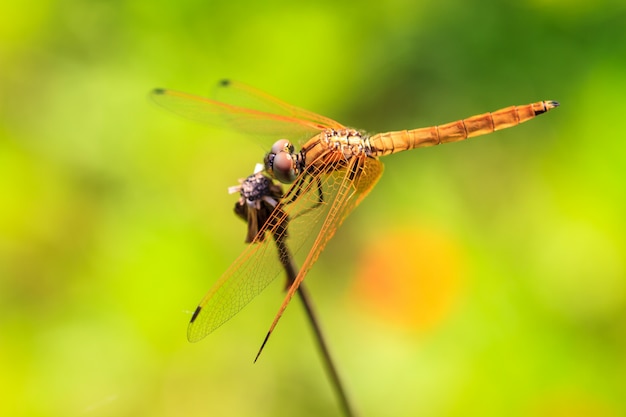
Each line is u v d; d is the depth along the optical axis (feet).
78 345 2.16
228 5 2.19
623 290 2.14
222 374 2.17
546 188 2.17
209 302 1.99
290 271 2.00
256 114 2.06
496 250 2.17
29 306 2.17
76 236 2.19
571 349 2.14
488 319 2.15
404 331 2.16
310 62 2.19
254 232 2.00
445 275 2.16
